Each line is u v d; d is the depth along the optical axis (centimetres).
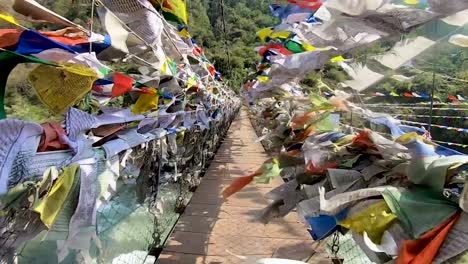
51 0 170
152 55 261
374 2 141
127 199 290
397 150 166
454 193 140
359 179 179
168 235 370
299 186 225
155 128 320
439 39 148
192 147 561
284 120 455
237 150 1012
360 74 214
